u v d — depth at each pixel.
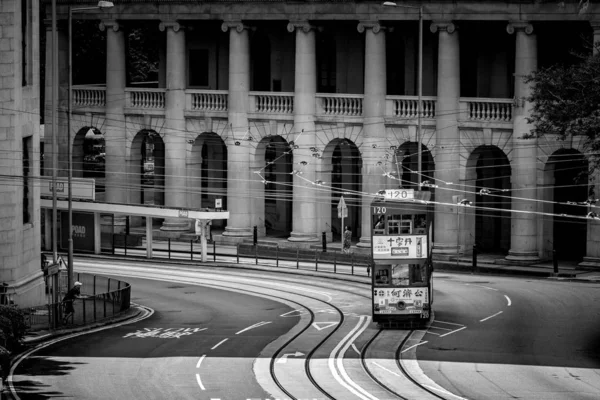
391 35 93.19
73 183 91.31
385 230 57.41
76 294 60.84
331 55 96.25
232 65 94.00
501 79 88.81
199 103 96.31
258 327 59.16
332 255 85.75
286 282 76.81
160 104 97.62
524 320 59.28
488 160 90.94
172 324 60.84
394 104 88.38
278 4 91.06
